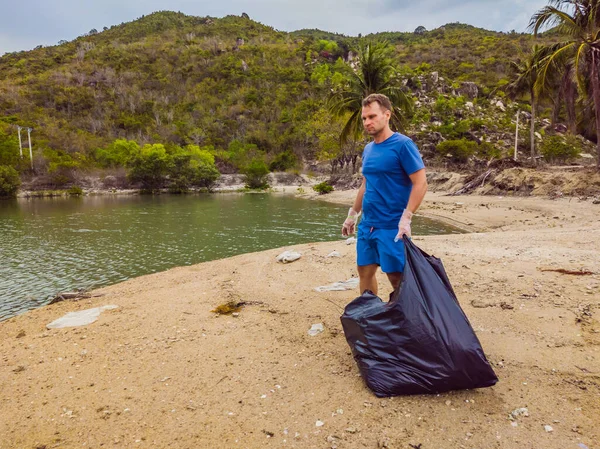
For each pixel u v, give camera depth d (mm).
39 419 2332
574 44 18938
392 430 2090
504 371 2648
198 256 11023
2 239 14570
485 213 17719
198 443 2066
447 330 2371
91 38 150875
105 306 4699
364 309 2658
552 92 22438
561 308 3625
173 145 66812
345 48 120750
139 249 12180
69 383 2773
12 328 4289
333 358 2988
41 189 48656
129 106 88625
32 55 123312
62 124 74875
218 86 99875
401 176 2781
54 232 16312
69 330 3912
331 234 14625
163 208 27688
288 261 6766
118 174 55656
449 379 2326
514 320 3463
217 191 52844
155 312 4352
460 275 5000
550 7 18969
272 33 155625
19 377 2895
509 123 68938
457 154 50219
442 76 92688
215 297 4863
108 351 3318
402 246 2783
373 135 2902
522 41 108750
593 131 28703
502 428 2059
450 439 1997
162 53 120250
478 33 140000
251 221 19078
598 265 4996
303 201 32969
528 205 18156
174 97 96000
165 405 2439
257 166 53938
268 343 3332
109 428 2223
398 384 2373
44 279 8766
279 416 2277
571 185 19734
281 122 81062
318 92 89438
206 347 3301
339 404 2363
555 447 1892
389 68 26047
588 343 2938
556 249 6379
